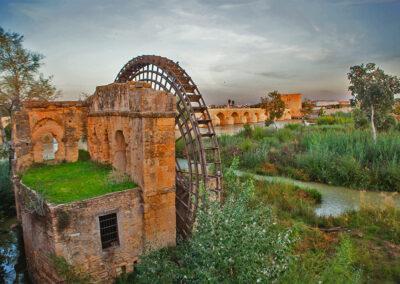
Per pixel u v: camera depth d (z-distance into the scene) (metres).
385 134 27.33
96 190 10.83
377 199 18.30
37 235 10.78
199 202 12.52
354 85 29.19
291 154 27.02
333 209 16.97
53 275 9.92
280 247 7.79
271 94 50.28
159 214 11.43
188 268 8.37
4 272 13.13
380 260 10.87
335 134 29.17
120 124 12.79
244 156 27.64
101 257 10.32
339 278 7.47
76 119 16.34
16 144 14.77
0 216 17.41
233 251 7.21
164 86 15.02
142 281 9.33
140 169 11.16
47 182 12.08
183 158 31.70
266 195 17.48
